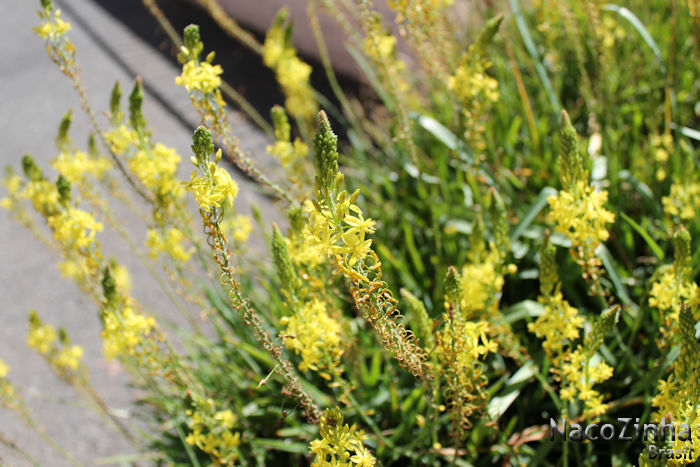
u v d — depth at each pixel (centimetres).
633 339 92
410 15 93
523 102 129
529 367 86
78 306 159
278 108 94
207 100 82
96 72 260
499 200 81
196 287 114
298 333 79
